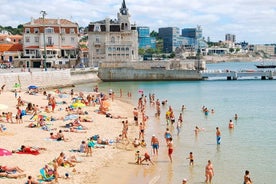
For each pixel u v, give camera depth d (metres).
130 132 50.47
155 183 31.03
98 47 145.38
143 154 39.81
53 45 143.50
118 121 57.66
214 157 38.88
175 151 41.34
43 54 139.25
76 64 140.88
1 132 44.72
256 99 90.56
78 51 147.00
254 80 144.00
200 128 54.22
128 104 79.94
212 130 52.81
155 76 138.12
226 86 121.69
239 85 125.38
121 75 137.25
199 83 131.25
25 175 29.89
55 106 66.75
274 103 83.38
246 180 28.67
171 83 130.75
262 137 48.12
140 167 35.25
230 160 37.75
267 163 36.56
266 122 59.25
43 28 137.50
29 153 36.28
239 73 145.25
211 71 144.50
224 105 79.88
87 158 36.97
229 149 42.06
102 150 40.28
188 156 39.31
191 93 102.06
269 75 146.88
